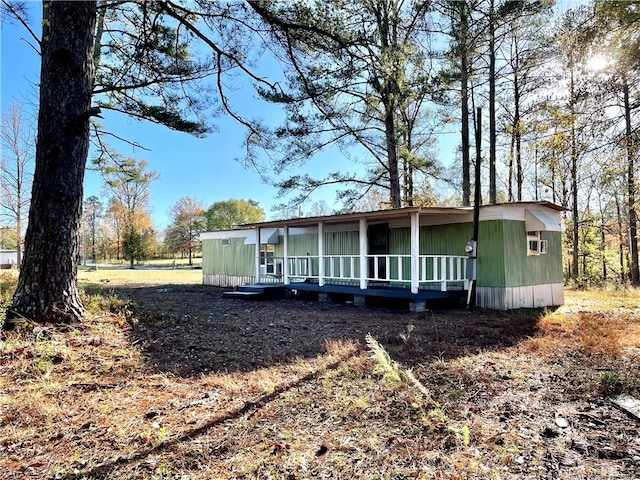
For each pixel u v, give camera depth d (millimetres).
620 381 4207
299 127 12586
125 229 39312
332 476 2562
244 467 2664
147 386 4262
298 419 3455
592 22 7363
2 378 4129
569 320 8102
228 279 18922
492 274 10445
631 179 9016
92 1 6180
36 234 5762
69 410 3570
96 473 2582
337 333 7188
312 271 15586
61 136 5906
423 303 10086
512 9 12789
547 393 4020
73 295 5996
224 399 3934
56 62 5926
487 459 2752
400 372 4312
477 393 4035
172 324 7277
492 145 17359
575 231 20188
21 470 2611
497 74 16938
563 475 2543
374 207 24594
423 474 2566
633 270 18594
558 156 8211
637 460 2709
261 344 6328
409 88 13125
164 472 2588
